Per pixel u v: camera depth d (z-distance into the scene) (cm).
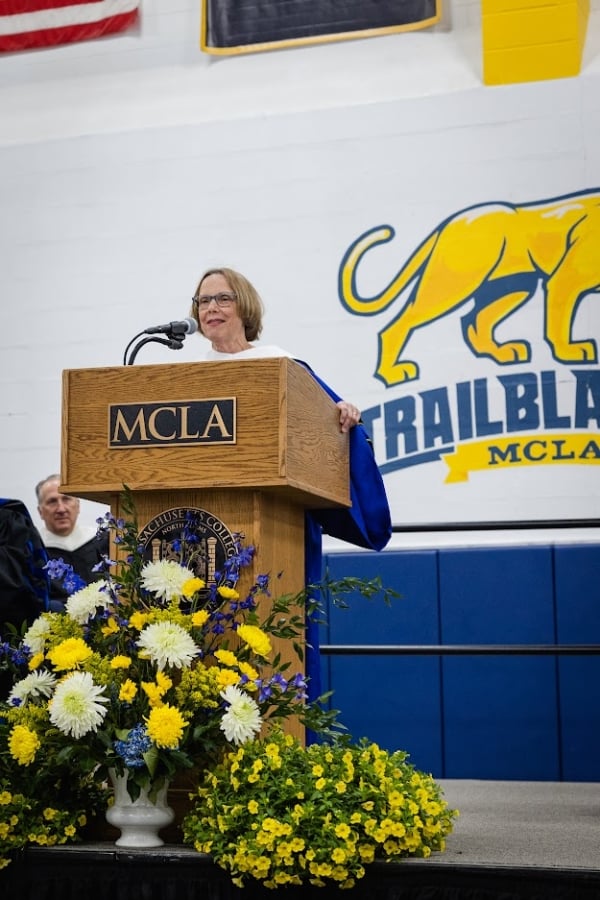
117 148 592
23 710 235
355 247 557
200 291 301
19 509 321
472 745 510
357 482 289
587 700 501
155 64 604
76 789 240
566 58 538
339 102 569
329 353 553
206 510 239
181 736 221
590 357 523
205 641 237
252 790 219
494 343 535
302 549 271
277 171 571
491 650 426
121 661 226
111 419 241
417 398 541
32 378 586
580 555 509
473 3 568
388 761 234
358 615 525
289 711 236
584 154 536
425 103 557
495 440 529
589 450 518
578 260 530
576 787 460
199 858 217
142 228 584
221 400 234
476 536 526
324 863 209
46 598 319
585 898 210
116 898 221
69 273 590
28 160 602
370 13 571
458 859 221
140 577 235
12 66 621
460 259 544
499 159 545
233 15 589
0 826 227
